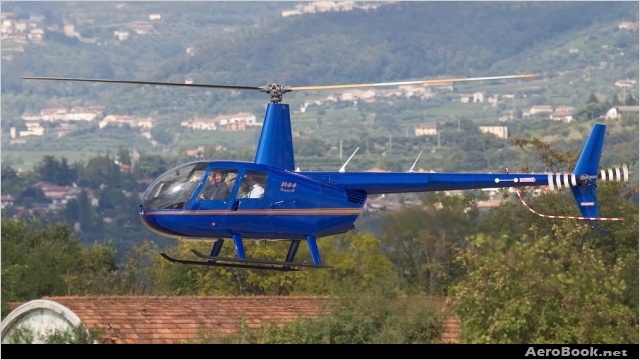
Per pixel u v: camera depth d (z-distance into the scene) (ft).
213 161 217.15
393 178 229.25
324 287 426.51
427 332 283.59
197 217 213.46
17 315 288.10
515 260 286.46
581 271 286.05
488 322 277.03
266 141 222.48
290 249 223.51
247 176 216.33
